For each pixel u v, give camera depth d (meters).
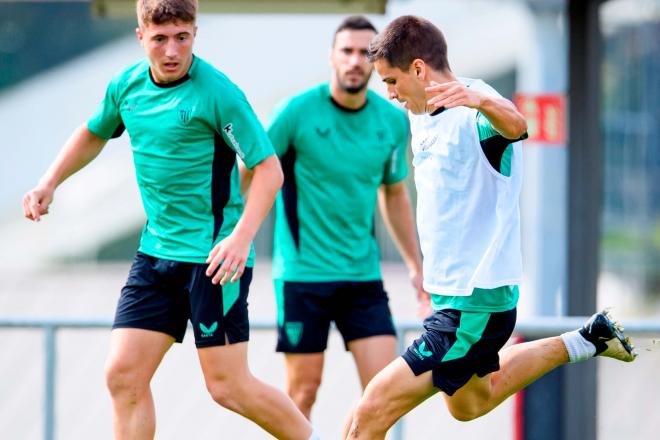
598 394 23.50
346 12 22.81
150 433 16.69
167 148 16.50
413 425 27.86
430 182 16.00
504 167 15.61
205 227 16.73
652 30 55.09
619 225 55.69
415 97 15.79
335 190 20.98
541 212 24.41
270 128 20.97
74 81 85.81
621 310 55.06
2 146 77.62
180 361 29.22
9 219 71.31
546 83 24.34
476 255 15.77
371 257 21.27
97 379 32.34
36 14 95.19
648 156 55.34
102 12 23.30
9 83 92.94
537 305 24.44
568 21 23.73
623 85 55.47
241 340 16.88
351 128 21.03
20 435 31.97
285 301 21.28
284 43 73.62
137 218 69.25
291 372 21.48
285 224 21.34
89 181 72.69
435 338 15.91
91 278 55.50
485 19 71.44
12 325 21.27
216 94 16.28
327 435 27.97
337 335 31.38
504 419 27.75
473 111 15.50
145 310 16.75
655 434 27.20
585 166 23.80
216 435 28.27
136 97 16.69
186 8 15.73
